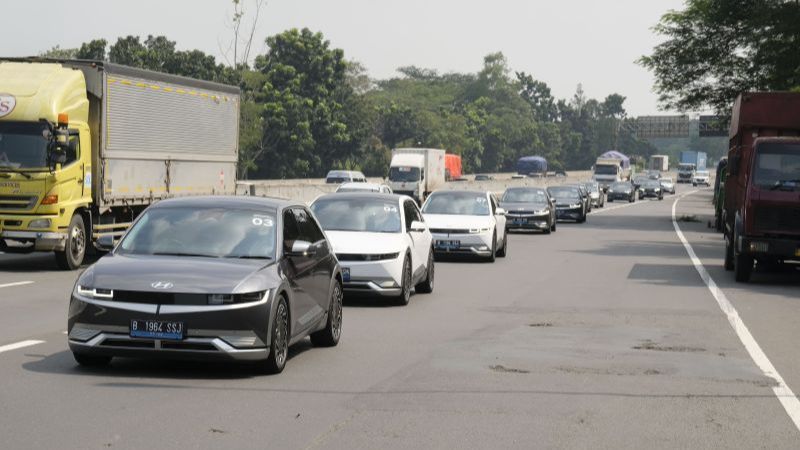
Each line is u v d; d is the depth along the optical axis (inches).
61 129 1871.3
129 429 676.7
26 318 1244.5
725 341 1147.3
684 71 4680.1
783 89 4047.7
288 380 871.1
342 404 772.6
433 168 6481.3
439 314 1363.2
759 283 1893.5
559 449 643.5
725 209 2290.8
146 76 2162.9
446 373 914.7
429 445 647.8
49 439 644.1
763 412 767.1
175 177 2326.5
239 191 3922.2
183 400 778.8
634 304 1503.4
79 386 821.9
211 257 920.3
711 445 662.5
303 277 971.3
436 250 2257.6
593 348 1075.9
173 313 845.8
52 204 1871.3
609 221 4564.5
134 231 956.6
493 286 1759.4
